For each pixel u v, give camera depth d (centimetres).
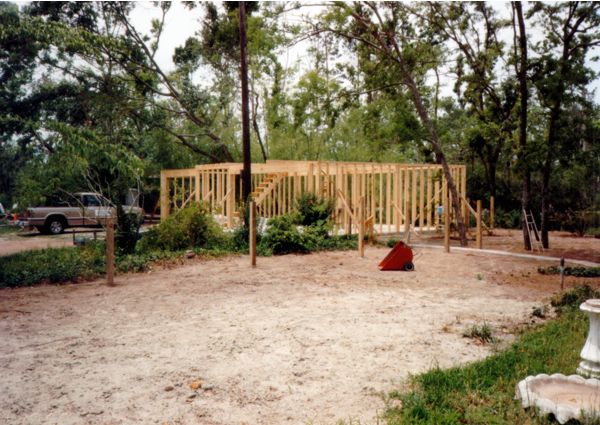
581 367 498
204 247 1571
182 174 2605
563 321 698
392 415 414
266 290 995
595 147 1591
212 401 456
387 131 1866
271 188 2194
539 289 1012
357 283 1073
